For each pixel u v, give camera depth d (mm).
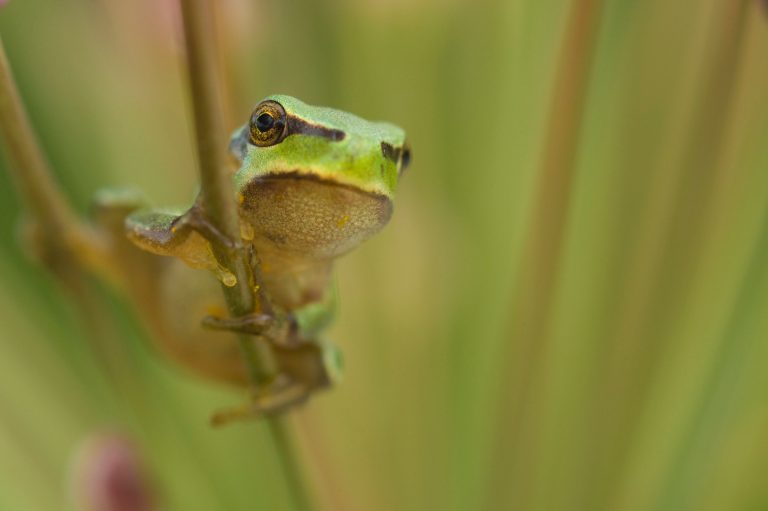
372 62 266
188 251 220
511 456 245
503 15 271
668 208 246
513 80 270
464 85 269
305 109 223
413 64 266
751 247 254
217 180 213
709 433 247
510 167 269
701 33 252
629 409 247
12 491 251
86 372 258
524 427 244
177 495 254
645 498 257
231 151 233
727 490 257
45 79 262
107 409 257
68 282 240
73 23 261
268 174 222
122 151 265
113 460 244
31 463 253
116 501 244
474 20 269
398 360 263
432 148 267
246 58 250
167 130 263
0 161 258
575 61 236
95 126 265
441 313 263
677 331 249
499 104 270
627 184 253
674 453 250
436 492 262
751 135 250
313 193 222
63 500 253
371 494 262
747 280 244
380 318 261
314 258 228
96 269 242
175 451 254
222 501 257
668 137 252
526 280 242
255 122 223
